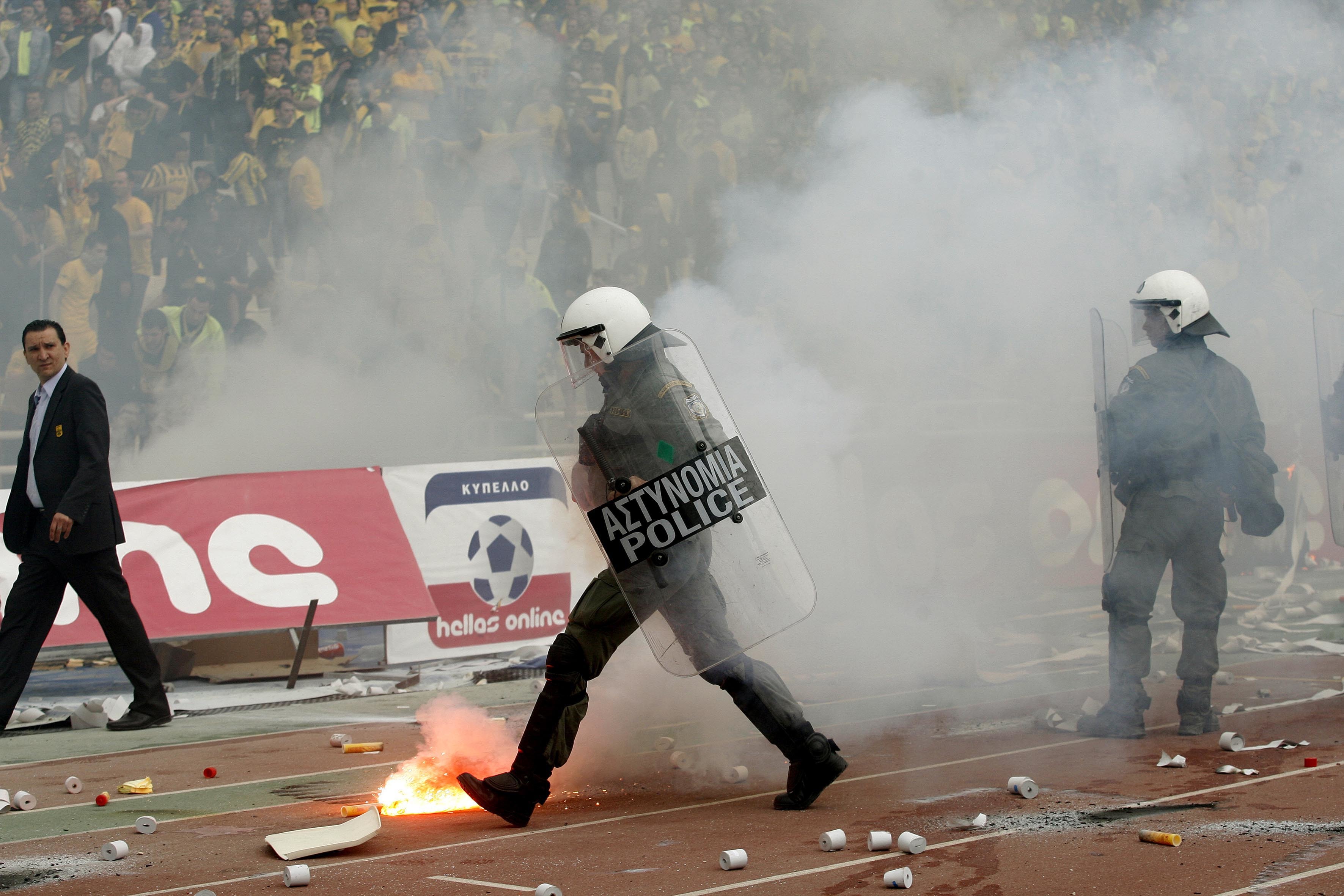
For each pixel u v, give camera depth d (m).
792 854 7.55
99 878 7.49
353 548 16.67
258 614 15.76
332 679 16.31
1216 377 11.59
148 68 24.97
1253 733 11.28
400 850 7.97
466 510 17.78
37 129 23.58
